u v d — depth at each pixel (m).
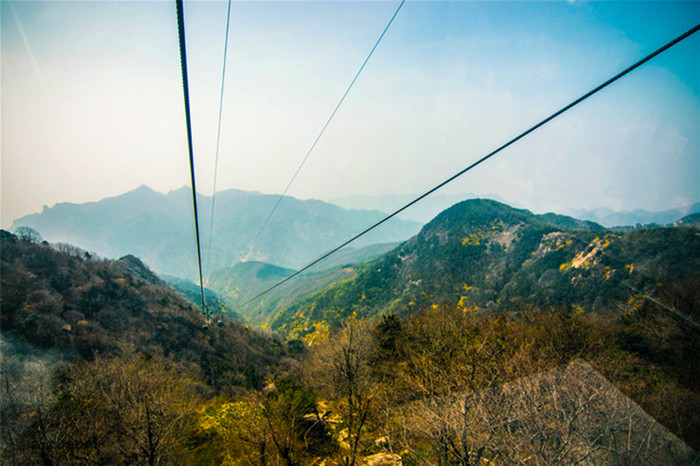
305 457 17.34
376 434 17.39
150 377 22.38
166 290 100.81
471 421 10.03
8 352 42.41
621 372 14.87
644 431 9.92
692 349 18.84
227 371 54.06
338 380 24.55
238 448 18.03
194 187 5.72
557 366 13.33
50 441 17.64
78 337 53.62
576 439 8.89
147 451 17.05
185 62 3.82
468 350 16.22
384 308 149.25
